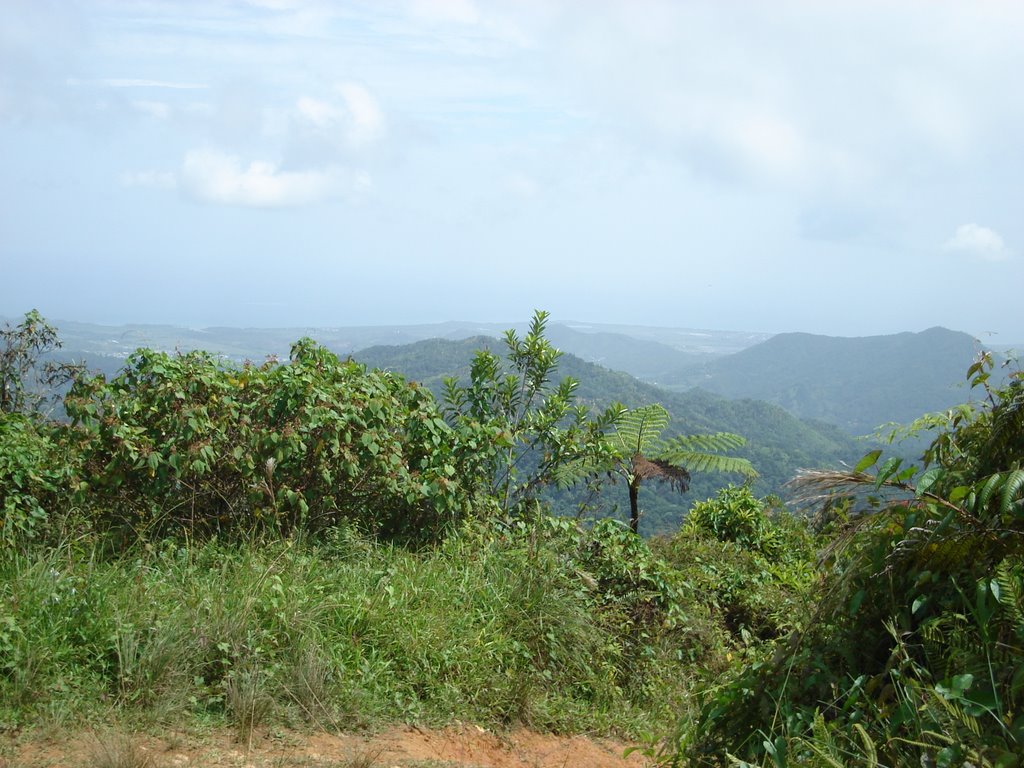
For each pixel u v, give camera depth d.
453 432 7.37
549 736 5.26
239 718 4.38
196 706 4.42
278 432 6.43
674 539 9.10
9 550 5.31
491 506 7.68
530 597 6.22
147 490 6.27
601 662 6.18
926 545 3.43
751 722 3.69
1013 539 3.30
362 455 6.65
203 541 6.16
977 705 2.90
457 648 5.48
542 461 8.63
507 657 5.75
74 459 6.29
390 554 6.45
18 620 4.54
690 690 5.93
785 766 3.13
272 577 5.36
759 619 7.64
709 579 7.88
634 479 9.93
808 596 4.14
